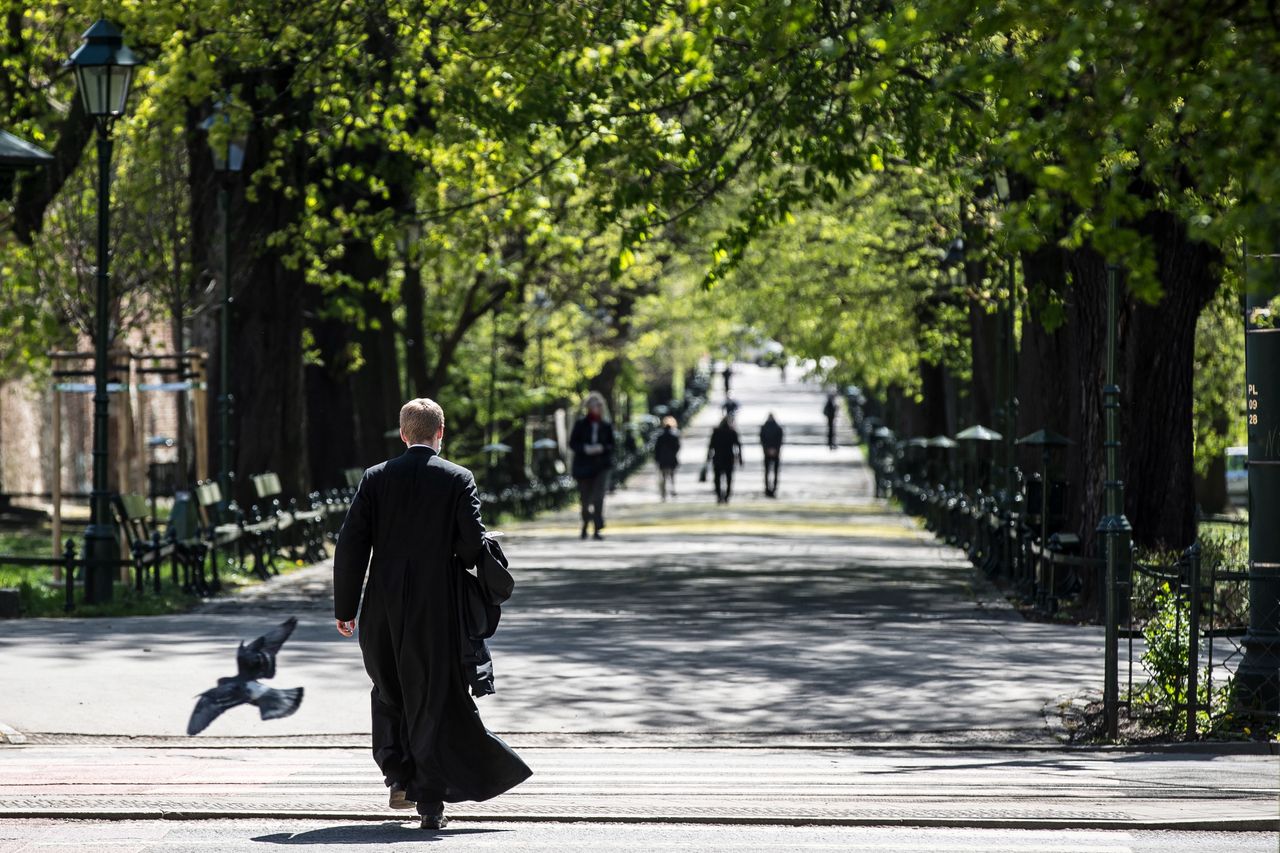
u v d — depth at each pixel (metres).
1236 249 37.78
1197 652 35.72
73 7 68.81
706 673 43.53
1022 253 65.00
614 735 35.88
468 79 63.22
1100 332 60.06
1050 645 49.09
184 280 91.75
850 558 85.88
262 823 25.09
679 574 75.06
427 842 23.42
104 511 59.91
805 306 122.81
